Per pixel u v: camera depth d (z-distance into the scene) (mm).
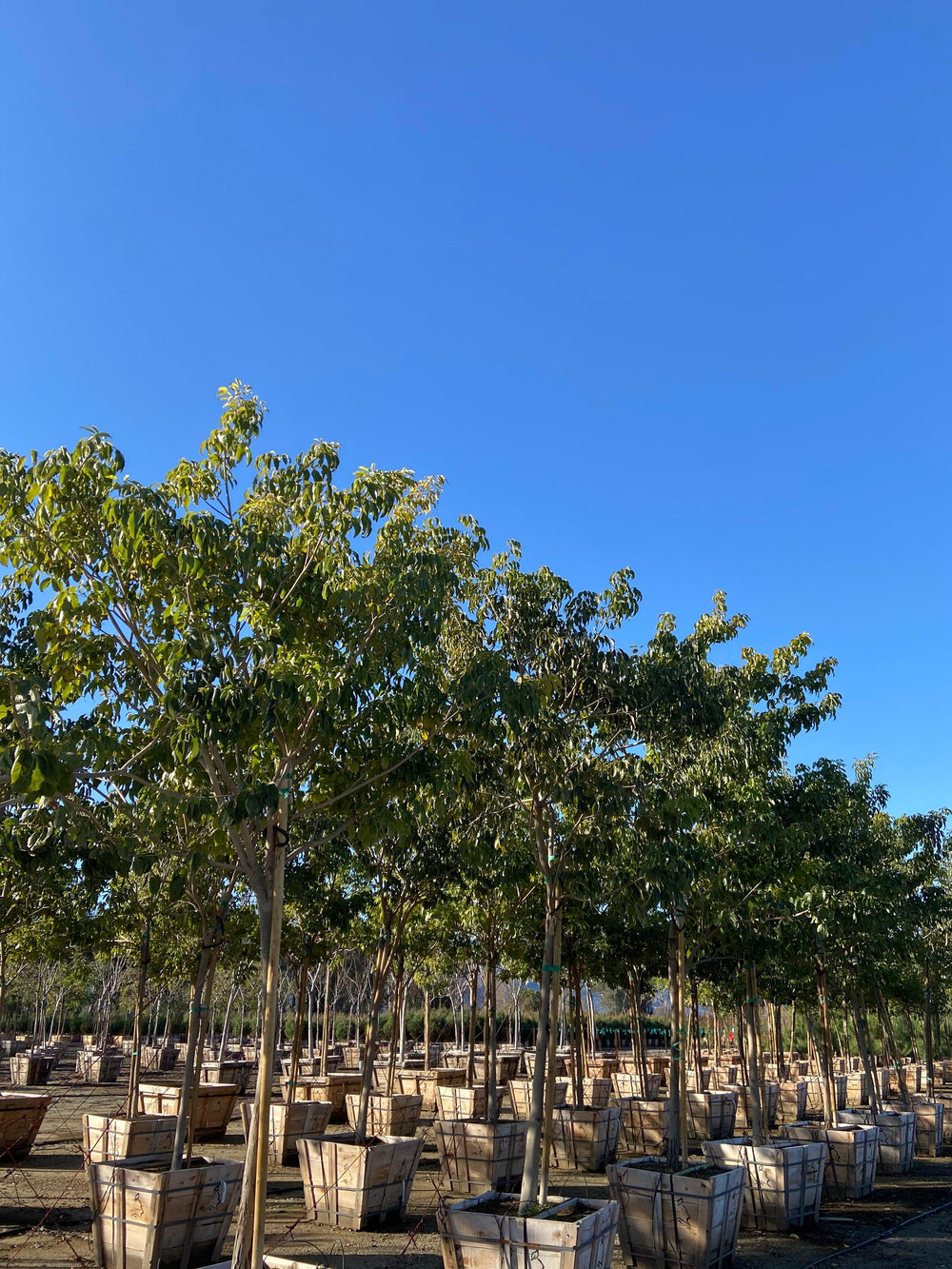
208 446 7770
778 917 13117
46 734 5324
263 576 6895
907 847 18797
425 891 12867
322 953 16422
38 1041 37594
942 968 23188
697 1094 17484
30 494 6652
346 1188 10117
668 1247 9117
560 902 9820
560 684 9688
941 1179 15008
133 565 6824
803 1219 11391
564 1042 37500
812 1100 23656
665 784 9625
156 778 7762
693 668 10148
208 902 10336
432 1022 47250
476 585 10086
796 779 13273
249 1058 32844
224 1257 8609
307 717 6984
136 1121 11570
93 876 9930
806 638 13742
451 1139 12375
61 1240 9016
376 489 7508
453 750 8172
